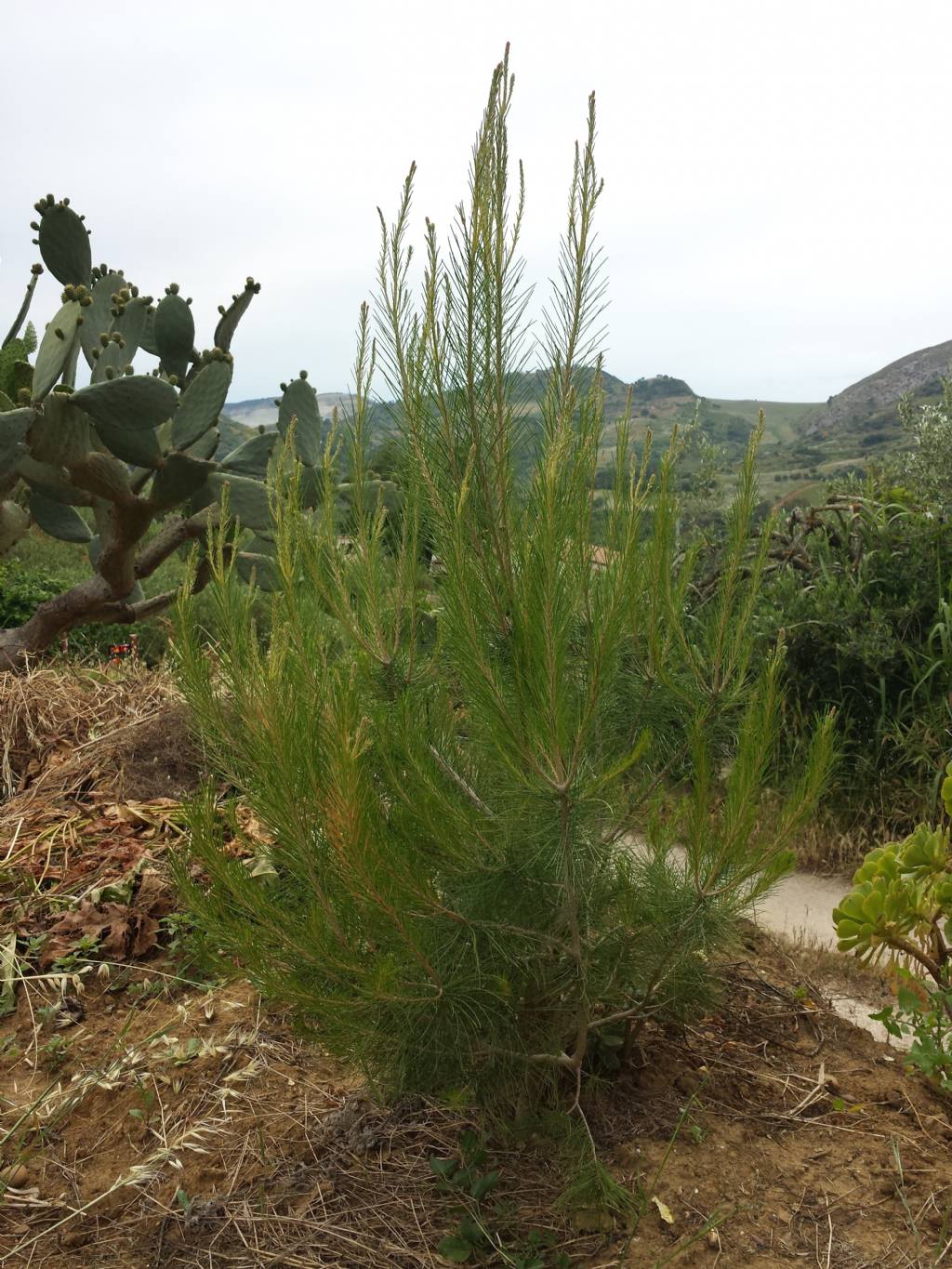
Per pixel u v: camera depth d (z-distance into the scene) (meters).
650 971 2.56
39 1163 2.62
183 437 5.86
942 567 5.76
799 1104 2.83
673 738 2.74
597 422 2.20
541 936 2.31
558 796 2.07
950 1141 2.65
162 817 4.60
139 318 6.37
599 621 2.16
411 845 2.25
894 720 5.49
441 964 2.23
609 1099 2.78
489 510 2.12
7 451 5.25
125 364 6.08
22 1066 3.06
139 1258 2.27
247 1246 2.28
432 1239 2.28
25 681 6.12
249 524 5.95
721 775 3.18
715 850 2.36
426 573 2.62
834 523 6.66
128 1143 2.69
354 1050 2.27
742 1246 2.24
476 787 2.51
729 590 2.62
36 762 5.41
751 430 2.59
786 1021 3.31
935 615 5.66
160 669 6.94
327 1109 2.79
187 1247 2.29
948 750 5.30
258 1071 2.96
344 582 2.57
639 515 2.46
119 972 3.57
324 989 2.33
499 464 2.07
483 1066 2.44
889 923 2.80
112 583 6.53
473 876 2.28
